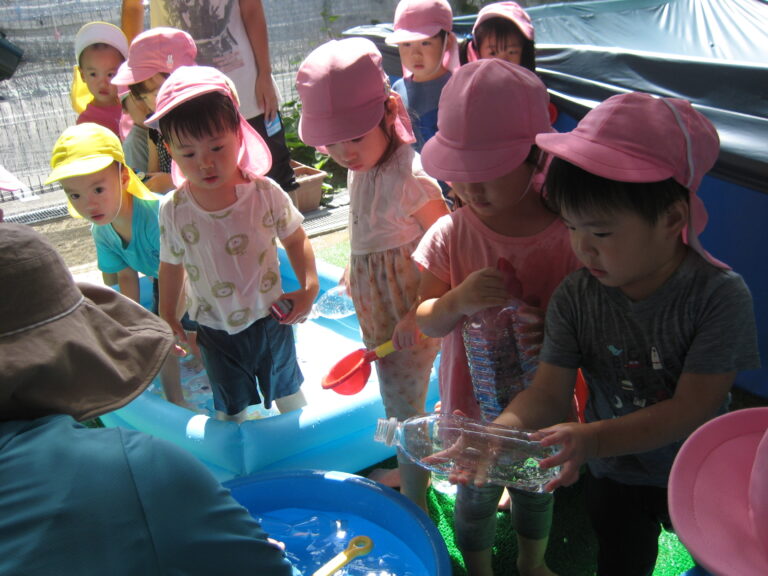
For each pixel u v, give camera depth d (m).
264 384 2.37
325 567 1.69
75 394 1.01
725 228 2.49
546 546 1.77
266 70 3.93
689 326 1.21
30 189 5.36
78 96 4.42
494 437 1.31
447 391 1.72
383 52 4.58
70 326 1.02
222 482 1.94
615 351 1.31
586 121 1.19
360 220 1.96
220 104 1.98
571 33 4.30
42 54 5.26
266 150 2.29
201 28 3.67
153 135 3.64
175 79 2.01
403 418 2.02
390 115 1.86
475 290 1.45
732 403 2.51
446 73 3.50
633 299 1.26
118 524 0.93
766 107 2.39
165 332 1.15
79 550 0.91
